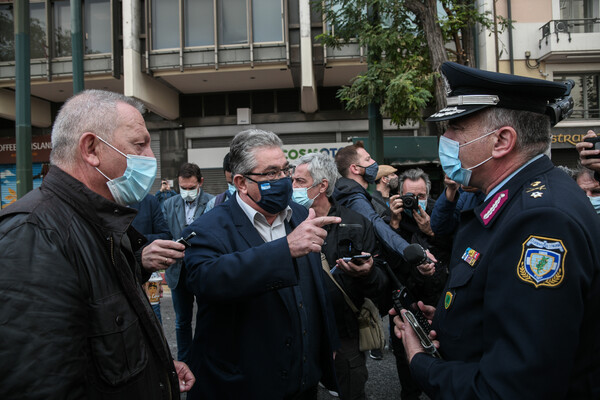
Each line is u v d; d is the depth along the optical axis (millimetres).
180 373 1729
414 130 12492
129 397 1151
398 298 1561
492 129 1254
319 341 1954
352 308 2297
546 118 1256
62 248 1079
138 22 11336
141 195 1358
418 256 1958
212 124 13258
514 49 11867
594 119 12086
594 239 1055
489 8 10594
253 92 13164
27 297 965
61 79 12039
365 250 2418
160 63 11328
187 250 1803
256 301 1738
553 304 970
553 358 949
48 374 945
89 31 12109
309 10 10539
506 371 986
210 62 11195
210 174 13375
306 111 12852
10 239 1009
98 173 1271
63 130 1250
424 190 3564
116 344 1142
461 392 1090
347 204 2982
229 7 11422
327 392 3436
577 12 12062
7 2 12578
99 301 1133
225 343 1737
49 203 1135
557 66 11930
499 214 1207
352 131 12992
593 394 1045
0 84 12406
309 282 1965
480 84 1252
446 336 1284
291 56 11102
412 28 6480
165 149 13414
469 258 1238
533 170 1220
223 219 1865
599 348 1047
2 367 922
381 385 3533
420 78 6117
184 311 3814
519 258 1046
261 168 1822
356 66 11039
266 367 1701
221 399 1717
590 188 2645
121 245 1327
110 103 1289
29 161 6324
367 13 6363
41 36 12133
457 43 6570
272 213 1867
